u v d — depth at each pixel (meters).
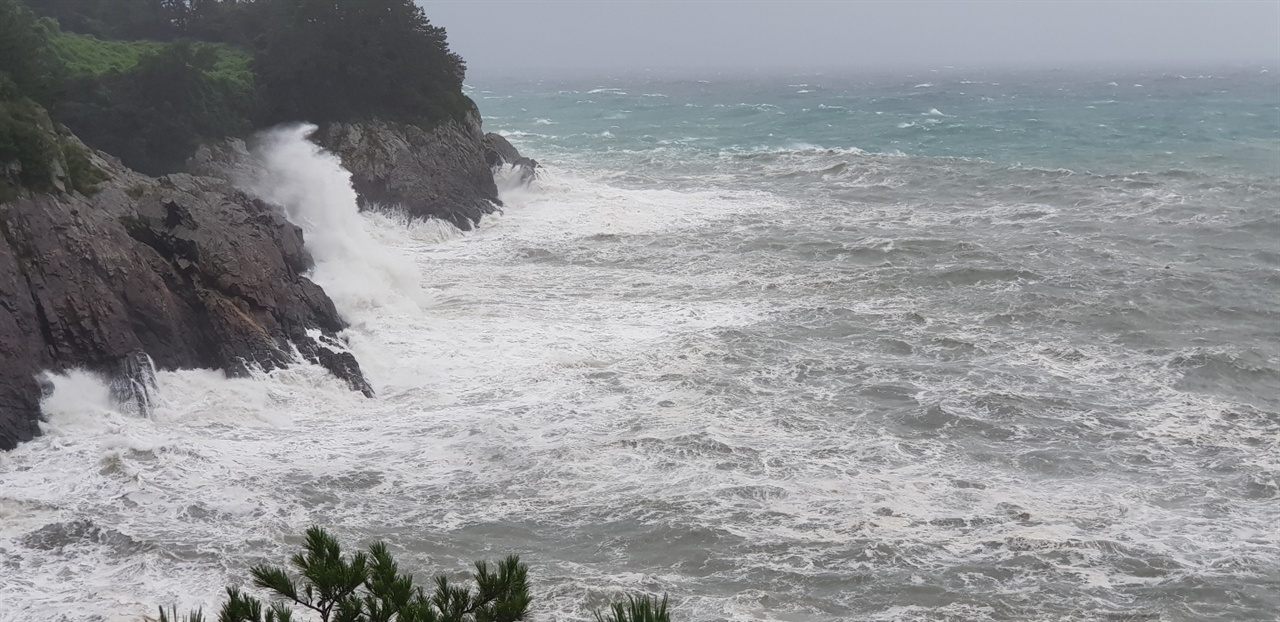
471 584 21.92
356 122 59.25
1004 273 46.25
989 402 32.03
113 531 23.58
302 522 24.41
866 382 33.72
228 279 32.84
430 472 27.16
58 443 27.62
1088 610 21.44
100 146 47.50
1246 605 21.75
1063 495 26.39
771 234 55.84
